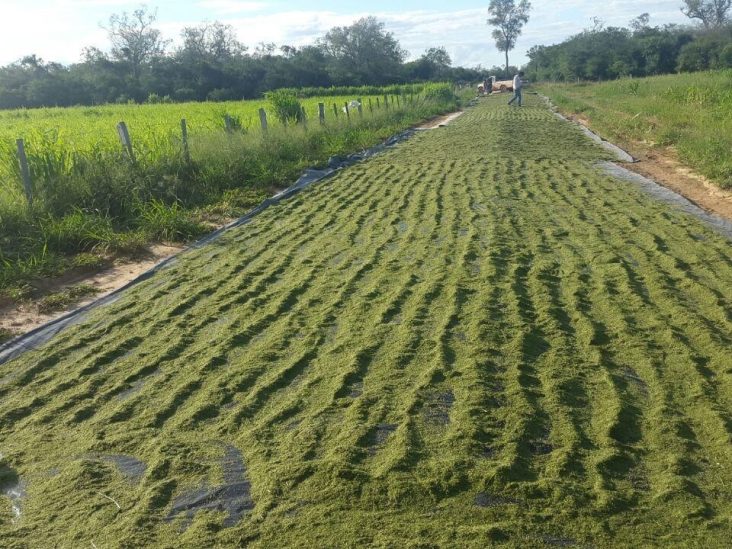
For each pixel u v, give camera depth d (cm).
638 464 351
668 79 3575
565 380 435
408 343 495
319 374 456
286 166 1310
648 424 386
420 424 389
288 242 797
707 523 304
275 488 336
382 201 1002
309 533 305
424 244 757
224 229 876
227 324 551
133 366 482
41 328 558
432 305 571
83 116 2661
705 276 629
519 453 358
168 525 314
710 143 1327
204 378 457
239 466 357
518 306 557
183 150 1158
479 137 1778
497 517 312
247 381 450
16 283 672
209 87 5291
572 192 1033
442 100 3800
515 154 1444
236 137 1376
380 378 446
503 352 476
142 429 396
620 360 466
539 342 494
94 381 460
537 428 383
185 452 371
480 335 501
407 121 2439
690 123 1781
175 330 542
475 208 929
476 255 707
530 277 631
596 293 589
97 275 723
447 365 459
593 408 405
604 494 324
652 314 538
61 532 311
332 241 793
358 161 1434
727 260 673
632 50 6000
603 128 1980
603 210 904
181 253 773
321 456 362
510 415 393
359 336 514
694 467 347
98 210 879
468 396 416
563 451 359
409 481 336
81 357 500
